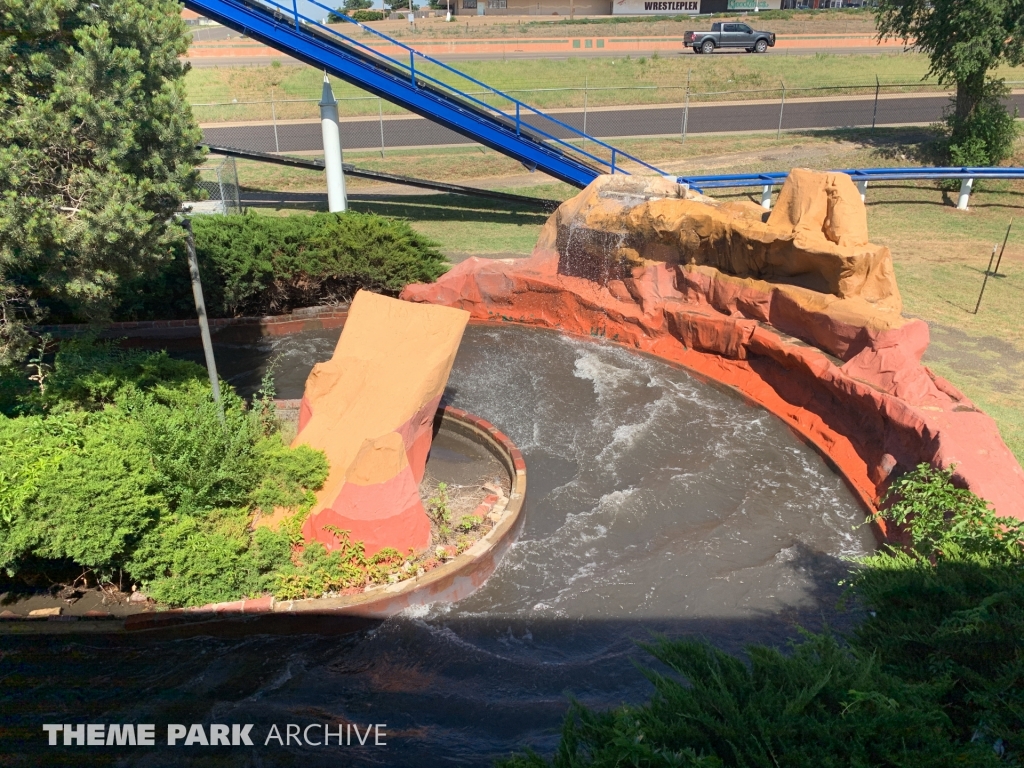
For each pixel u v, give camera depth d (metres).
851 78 47.97
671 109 42.75
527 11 72.94
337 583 10.02
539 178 33.44
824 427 13.94
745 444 14.27
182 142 10.80
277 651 9.50
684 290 17.91
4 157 8.98
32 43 10.02
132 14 10.30
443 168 34.31
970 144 29.48
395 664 9.29
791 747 4.80
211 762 7.80
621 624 9.91
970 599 6.27
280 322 19.86
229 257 18.86
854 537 11.59
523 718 8.35
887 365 12.96
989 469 10.60
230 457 10.69
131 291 18.27
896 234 24.91
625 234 18.52
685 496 12.72
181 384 13.21
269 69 47.28
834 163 31.56
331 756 7.89
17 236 9.34
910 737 4.83
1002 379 14.90
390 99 25.23
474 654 9.40
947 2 28.30
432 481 13.01
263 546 10.15
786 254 15.26
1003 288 19.88
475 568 10.60
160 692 8.79
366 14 68.94
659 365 17.67
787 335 15.34
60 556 9.37
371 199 30.84
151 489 10.22
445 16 74.25
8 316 11.66
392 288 20.91
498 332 19.89
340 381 12.62
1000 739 5.06
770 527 11.90
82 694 8.73
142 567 9.56
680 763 4.65
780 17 64.50
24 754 7.86
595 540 11.66
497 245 24.62
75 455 9.91
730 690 5.54
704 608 10.16
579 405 15.86
